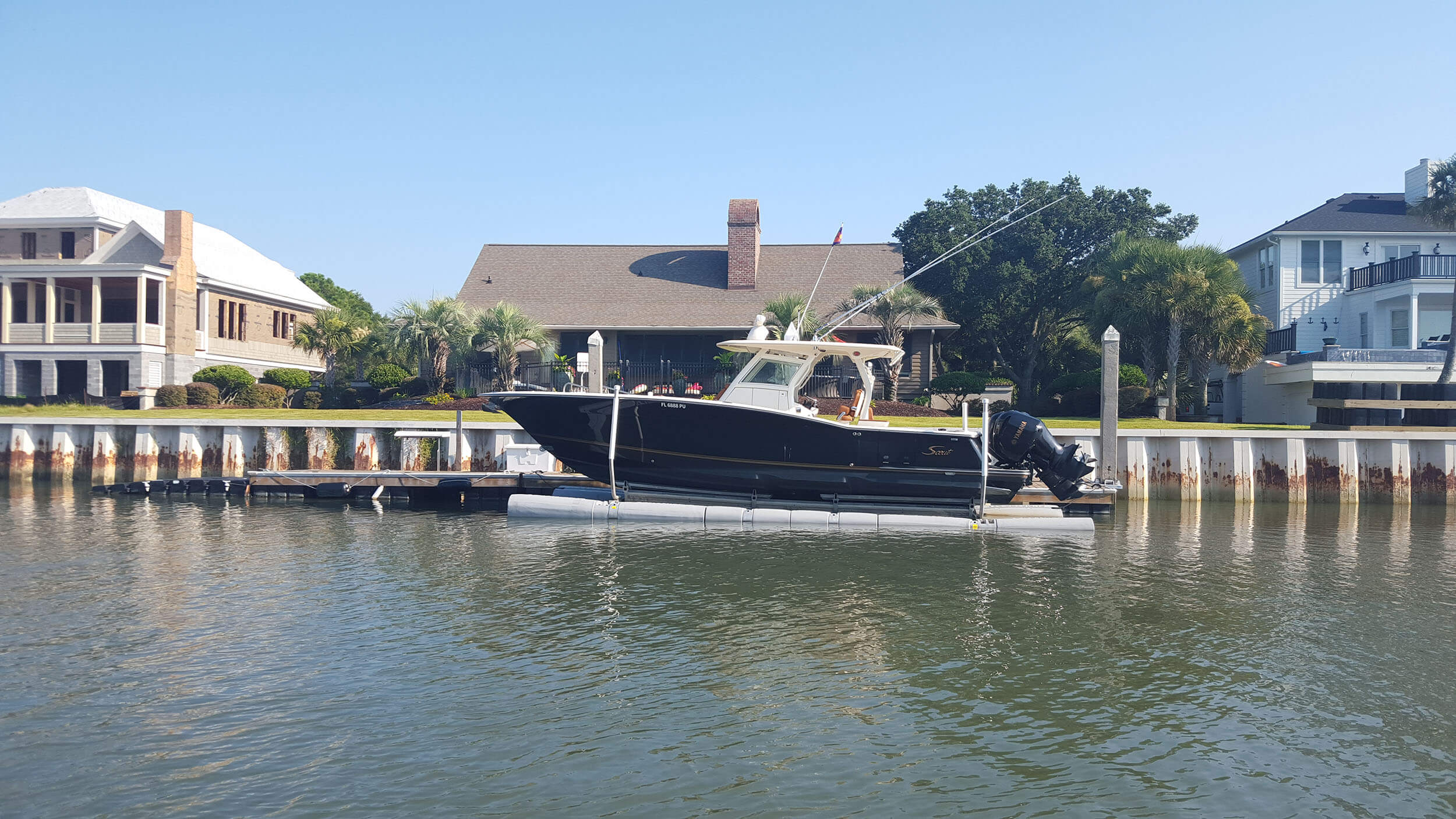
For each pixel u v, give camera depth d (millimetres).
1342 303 36250
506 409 18203
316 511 18875
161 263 36094
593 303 38312
